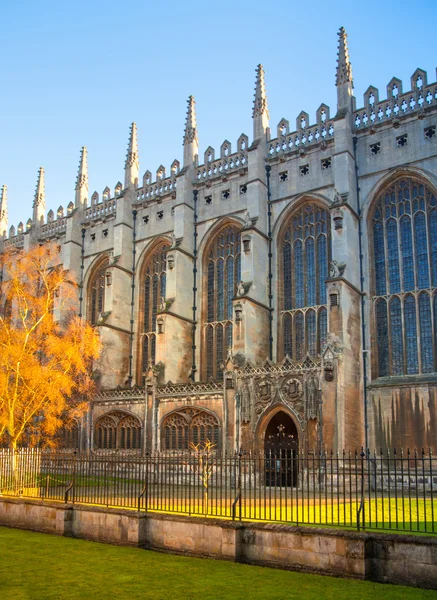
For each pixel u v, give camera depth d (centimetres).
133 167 7438
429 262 5034
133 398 5781
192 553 2141
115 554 2159
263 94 6372
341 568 1812
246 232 5709
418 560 1705
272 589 1653
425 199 5169
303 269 5784
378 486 4197
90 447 5941
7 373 5088
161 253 7025
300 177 5934
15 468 3219
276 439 4844
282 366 4778
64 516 2578
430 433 4638
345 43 5819
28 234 8412
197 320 6397
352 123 5688
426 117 5256
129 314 7019
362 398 4966
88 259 7712
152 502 2864
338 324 4762
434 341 4884
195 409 5272
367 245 5344
